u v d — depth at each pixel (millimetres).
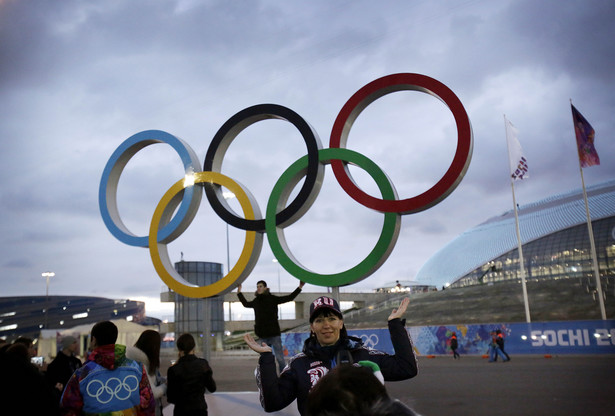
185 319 49469
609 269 67375
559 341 23359
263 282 9055
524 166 30844
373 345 24344
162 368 19781
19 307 115375
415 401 8461
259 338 8797
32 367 3848
